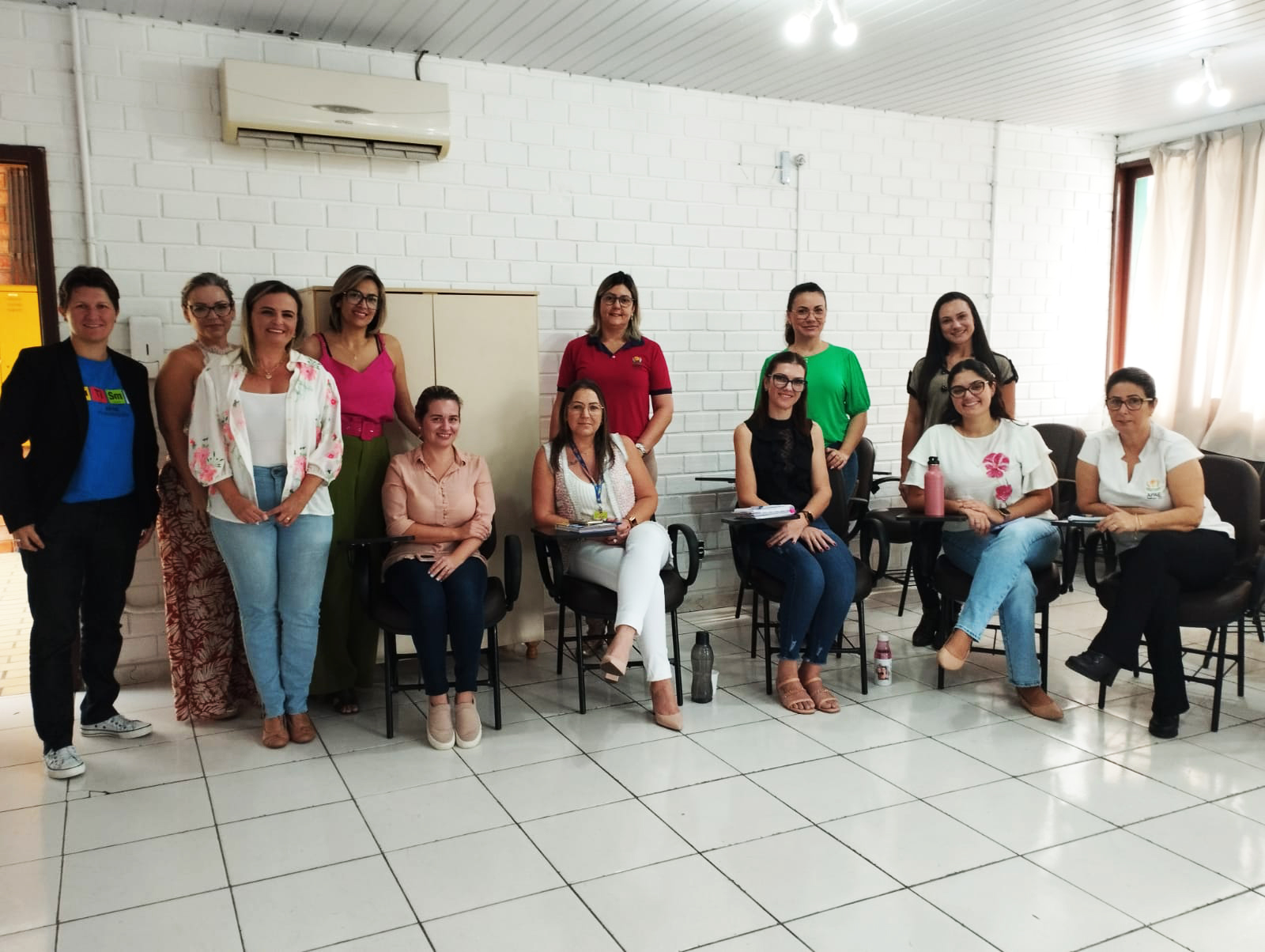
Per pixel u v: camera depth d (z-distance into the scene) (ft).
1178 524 10.11
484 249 13.03
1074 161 17.54
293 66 11.30
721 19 11.26
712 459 14.94
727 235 14.69
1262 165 15.40
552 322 13.57
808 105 15.08
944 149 16.35
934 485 10.80
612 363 12.04
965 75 13.73
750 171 14.75
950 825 8.02
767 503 11.36
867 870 7.31
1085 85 14.35
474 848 7.70
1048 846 7.65
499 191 13.05
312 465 9.43
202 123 11.37
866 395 12.96
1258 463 14.87
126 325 11.22
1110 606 10.13
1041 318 17.69
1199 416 16.56
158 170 11.21
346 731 10.28
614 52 12.44
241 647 11.02
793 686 10.80
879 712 10.65
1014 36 12.06
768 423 11.44
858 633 13.73
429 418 10.23
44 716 9.04
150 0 10.50
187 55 11.23
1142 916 6.69
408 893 7.06
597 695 11.27
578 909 6.83
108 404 9.29
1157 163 17.07
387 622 9.75
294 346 10.43
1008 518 11.02
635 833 7.93
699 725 10.30
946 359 12.47
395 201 12.47
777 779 8.94
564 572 10.94
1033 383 17.79
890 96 14.82
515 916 6.75
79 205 10.93
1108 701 10.93
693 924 6.63
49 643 9.01
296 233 11.97
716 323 14.76
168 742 10.00
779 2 10.70
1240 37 12.20
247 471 9.18
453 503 10.31
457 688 9.85
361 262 12.35
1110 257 18.24
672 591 10.59
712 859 7.50
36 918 6.79
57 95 10.71
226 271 11.66
